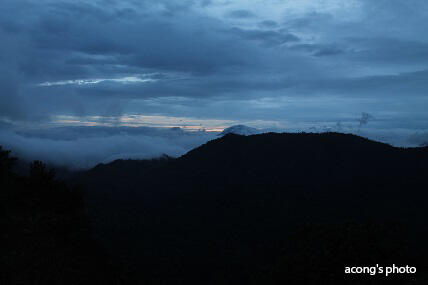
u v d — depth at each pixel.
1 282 14.26
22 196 22.95
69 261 17.92
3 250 16.39
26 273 15.41
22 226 19.27
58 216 22.22
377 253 25.88
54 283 15.56
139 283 21.80
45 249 17.91
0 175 24.25
